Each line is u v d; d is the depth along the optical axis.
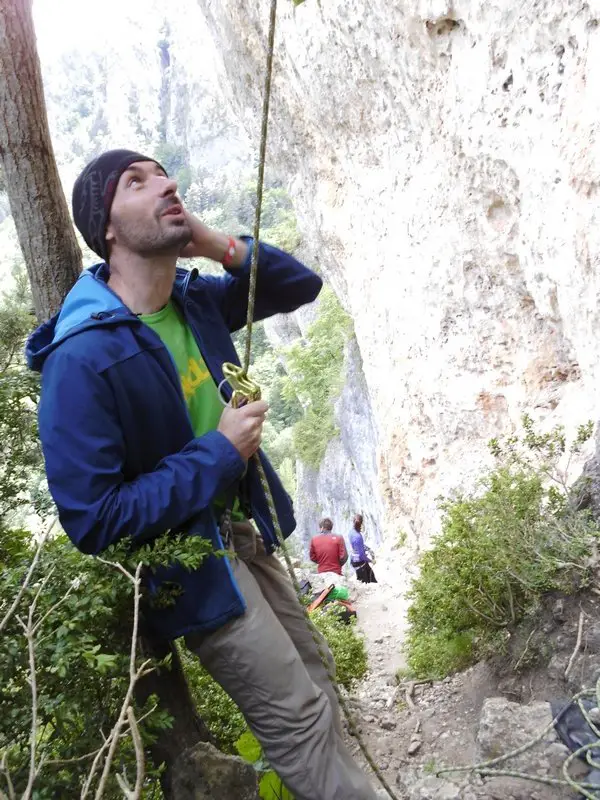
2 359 3.43
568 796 2.36
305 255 28.44
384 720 3.97
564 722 2.65
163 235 2.01
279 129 15.89
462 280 9.33
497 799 2.42
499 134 7.14
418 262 10.53
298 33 11.61
